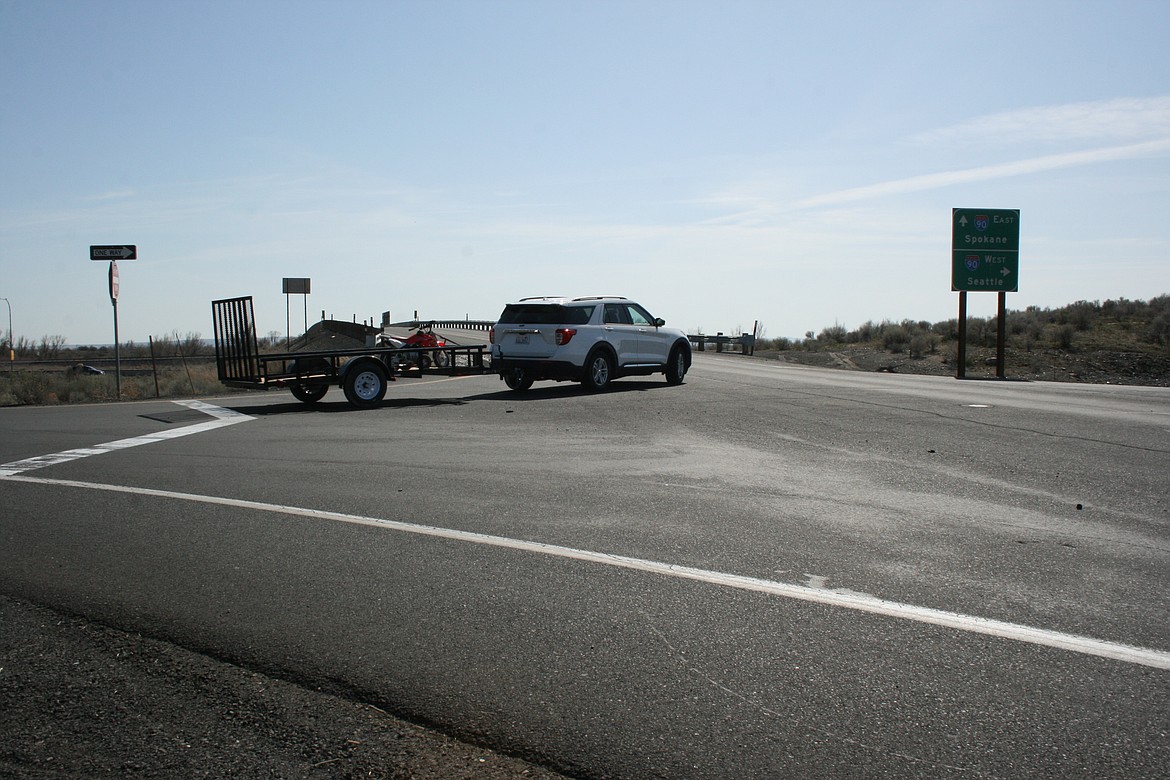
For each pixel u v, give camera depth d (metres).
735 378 24.84
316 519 7.75
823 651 4.73
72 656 4.76
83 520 7.79
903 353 43.22
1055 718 3.98
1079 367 36.53
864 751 3.70
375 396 18.22
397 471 10.19
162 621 5.23
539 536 7.12
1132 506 8.25
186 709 4.15
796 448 11.84
